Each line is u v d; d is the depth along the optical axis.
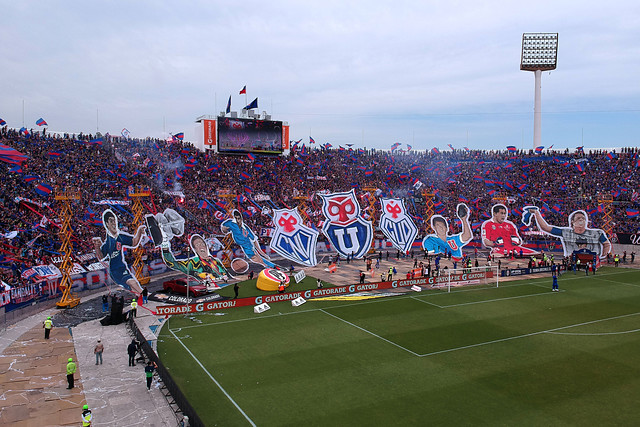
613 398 23.78
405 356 30.06
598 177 96.44
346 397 23.86
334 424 21.03
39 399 23.56
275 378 26.38
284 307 43.31
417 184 99.25
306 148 110.31
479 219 92.88
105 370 27.56
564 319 39.22
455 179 108.56
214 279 53.41
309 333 35.09
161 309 39.41
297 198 71.62
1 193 52.22
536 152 112.06
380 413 22.08
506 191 100.06
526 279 58.53
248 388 24.97
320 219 85.06
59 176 61.97
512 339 33.72
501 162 113.25
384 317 39.84
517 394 24.25
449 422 21.19
